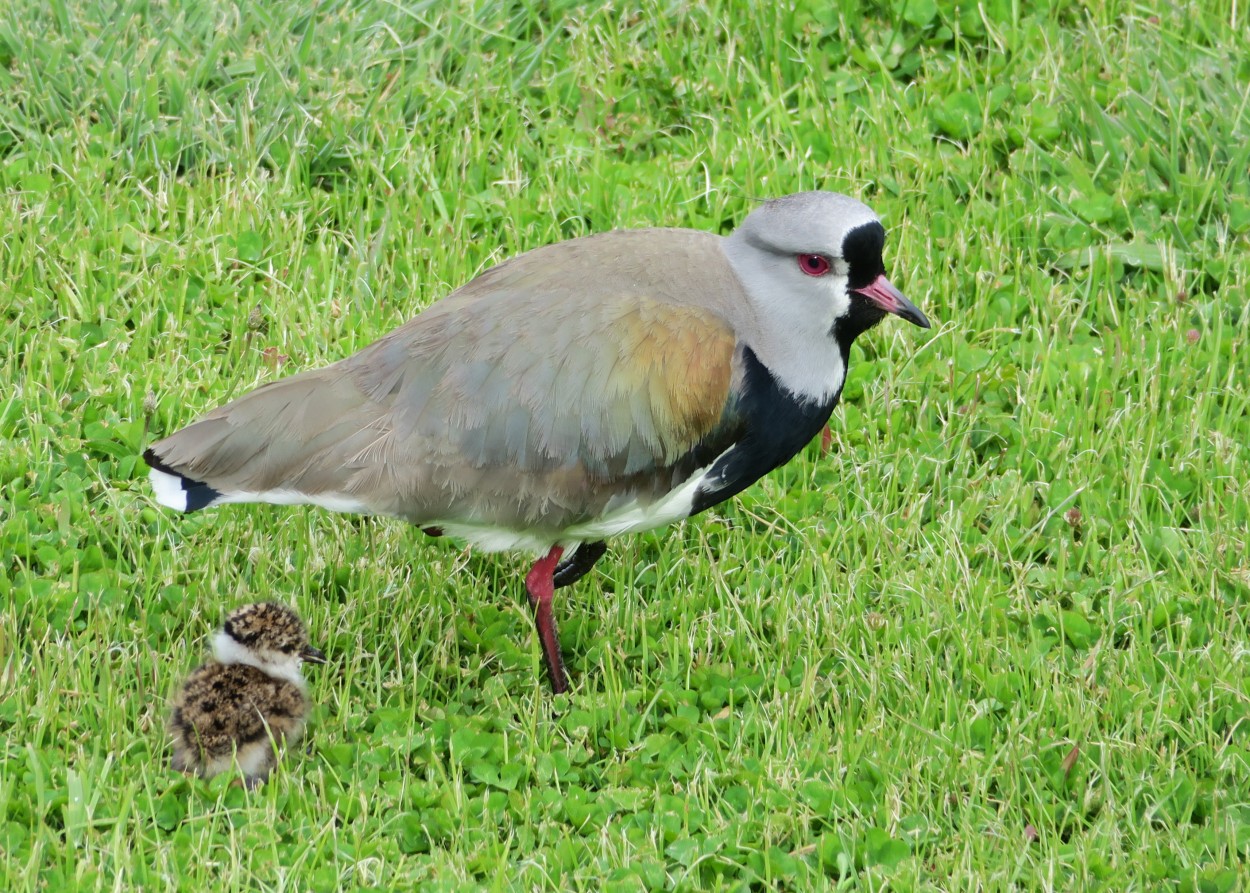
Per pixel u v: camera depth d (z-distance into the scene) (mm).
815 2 16672
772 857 10109
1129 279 14797
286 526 12375
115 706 10836
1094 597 12211
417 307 14008
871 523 12664
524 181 15273
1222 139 15312
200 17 15875
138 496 12523
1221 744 11031
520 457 10680
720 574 12258
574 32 16531
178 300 13984
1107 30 16375
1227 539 12430
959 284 14570
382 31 16094
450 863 9945
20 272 14008
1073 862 10148
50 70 15258
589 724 11195
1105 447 13188
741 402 11125
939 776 10719
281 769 10508
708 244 11367
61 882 9664
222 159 15172
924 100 16000
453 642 11859
